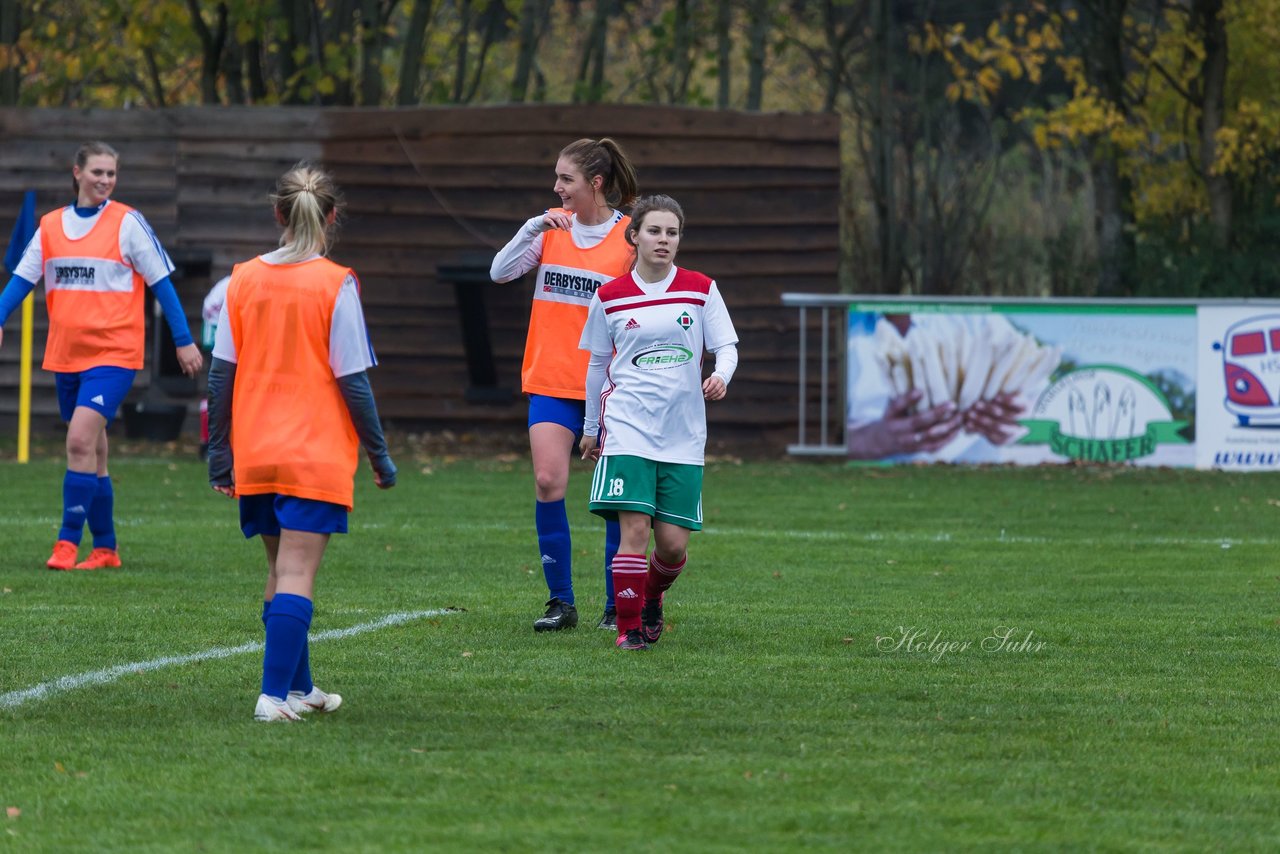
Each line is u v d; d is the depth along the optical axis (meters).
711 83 109.69
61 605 26.33
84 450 30.50
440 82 72.56
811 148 63.22
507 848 13.02
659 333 22.41
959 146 89.81
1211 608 27.05
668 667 21.17
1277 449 53.97
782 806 14.29
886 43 76.38
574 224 24.92
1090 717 18.25
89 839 13.26
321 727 17.42
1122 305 54.44
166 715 18.03
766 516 41.62
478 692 19.45
